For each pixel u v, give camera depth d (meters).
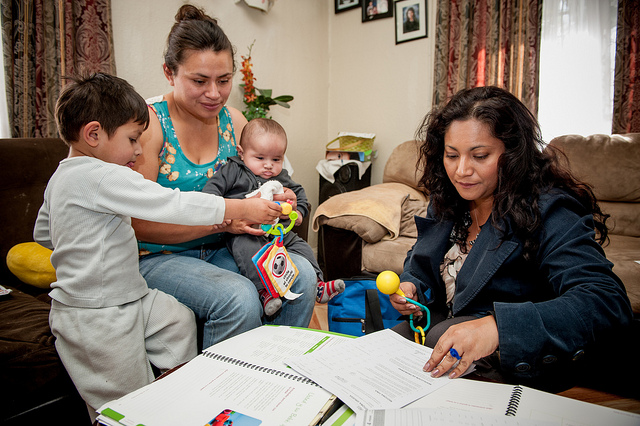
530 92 2.74
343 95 3.71
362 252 2.29
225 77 1.20
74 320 0.94
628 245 1.95
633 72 2.48
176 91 1.22
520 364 0.68
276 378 0.67
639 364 1.40
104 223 0.96
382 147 3.53
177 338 1.06
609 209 2.21
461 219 1.06
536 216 0.80
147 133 1.21
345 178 3.17
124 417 0.58
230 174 1.34
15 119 1.82
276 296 1.04
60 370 0.97
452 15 2.96
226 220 1.19
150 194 0.94
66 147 1.71
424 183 1.09
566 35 2.74
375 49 3.46
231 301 1.06
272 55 3.11
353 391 0.62
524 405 0.57
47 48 1.86
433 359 0.68
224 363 0.73
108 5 2.01
